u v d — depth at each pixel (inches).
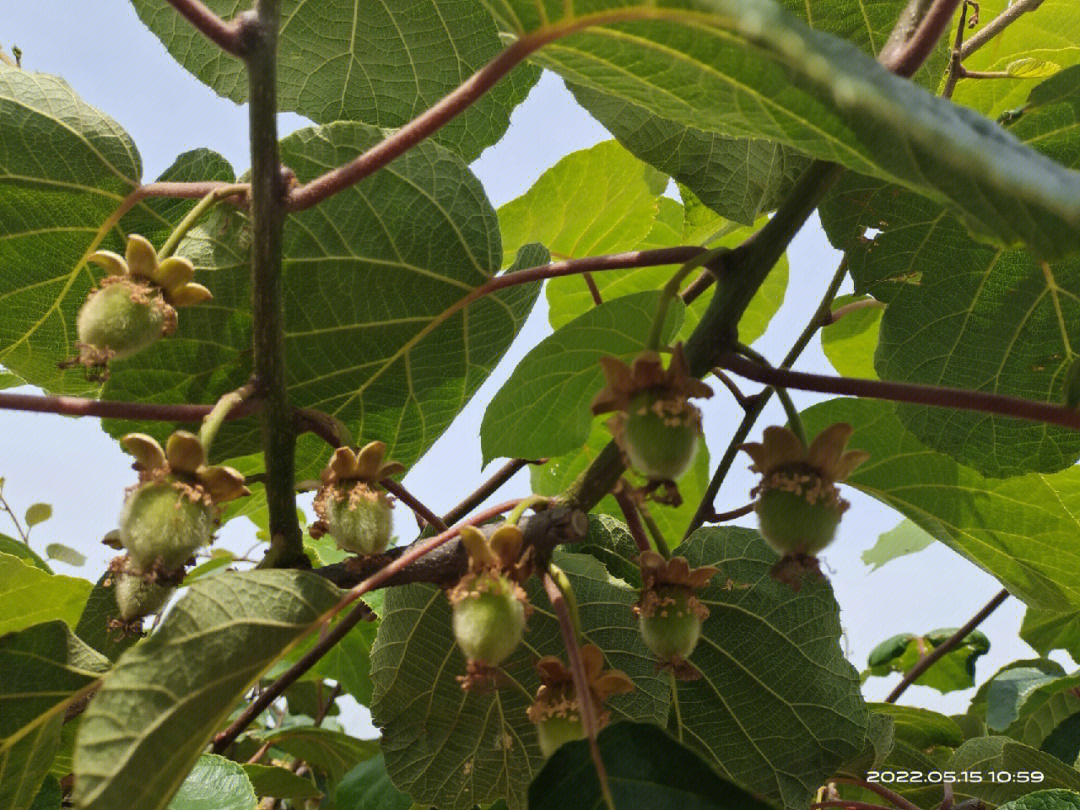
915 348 18.8
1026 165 11.7
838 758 18.5
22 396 14.5
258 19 14.5
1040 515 20.2
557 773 13.6
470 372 19.4
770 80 12.7
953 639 28.8
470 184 18.1
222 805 17.8
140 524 14.2
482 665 13.9
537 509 15.0
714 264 15.5
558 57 14.2
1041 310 18.1
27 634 14.9
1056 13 24.7
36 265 18.1
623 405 14.6
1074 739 26.0
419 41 20.7
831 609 18.7
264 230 14.7
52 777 17.1
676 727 18.9
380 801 21.4
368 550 15.3
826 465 15.1
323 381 18.8
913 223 18.4
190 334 17.7
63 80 17.4
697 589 15.7
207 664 13.6
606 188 27.1
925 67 18.6
